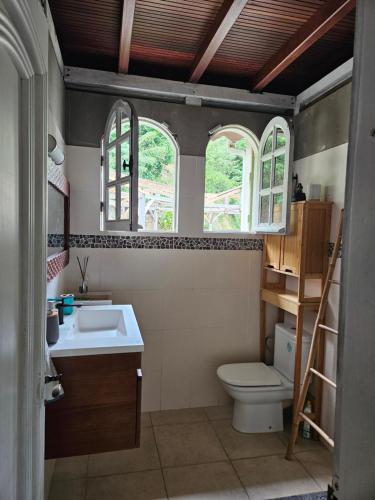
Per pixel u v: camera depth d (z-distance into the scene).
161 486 1.87
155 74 2.50
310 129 2.51
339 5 1.63
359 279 0.48
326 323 2.28
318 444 2.27
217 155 4.68
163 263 2.60
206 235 2.67
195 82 2.49
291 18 1.86
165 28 1.97
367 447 0.47
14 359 0.70
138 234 2.54
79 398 1.48
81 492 1.81
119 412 1.52
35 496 0.85
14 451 0.71
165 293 2.62
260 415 2.39
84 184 2.43
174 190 2.65
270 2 1.73
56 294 1.96
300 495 1.83
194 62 2.30
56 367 1.46
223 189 4.66
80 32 2.04
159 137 4.82
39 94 0.84
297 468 2.04
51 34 1.78
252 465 2.06
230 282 2.73
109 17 1.89
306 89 2.55
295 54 2.06
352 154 0.50
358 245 0.49
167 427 2.43
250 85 2.63
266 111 2.72
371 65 0.47
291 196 2.27
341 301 0.52
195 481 1.92
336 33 2.00
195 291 2.67
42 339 0.87
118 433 1.52
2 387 0.62
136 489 1.85
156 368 2.63
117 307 2.18
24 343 0.77
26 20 0.67
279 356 2.60
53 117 1.86
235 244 2.72
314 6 1.76
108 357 1.50
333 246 2.22
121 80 2.38
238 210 4.14
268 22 1.90
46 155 0.89
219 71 2.50
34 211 0.82
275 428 2.41
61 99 2.18
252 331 2.80
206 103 2.61
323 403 2.29
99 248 2.48
